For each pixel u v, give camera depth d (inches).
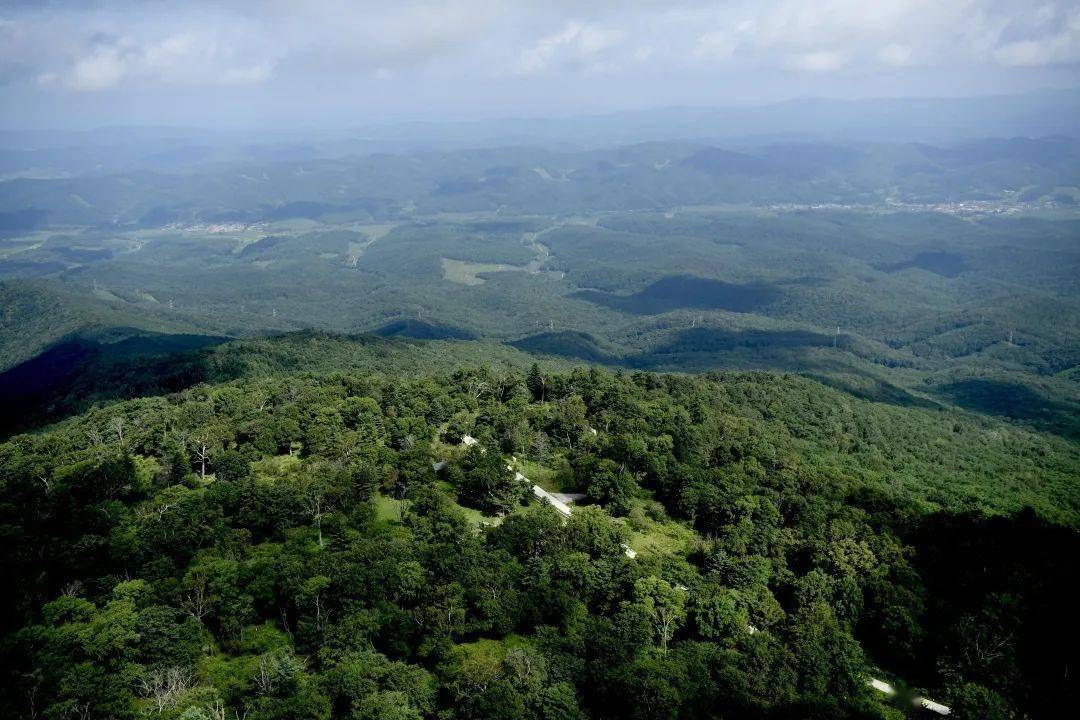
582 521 4360.2
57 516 4360.2
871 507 4980.3
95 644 3191.4
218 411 6752.0
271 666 3181.6
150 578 3745.1
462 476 4975.4
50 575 3833.7
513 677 3169.3
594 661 3277.6
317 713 2952.8
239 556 4025.6
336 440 5551.2
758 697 3171.8
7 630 3410.4
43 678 3029.0
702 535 4800.7
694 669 3284.9
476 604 3560.5
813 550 4320.9
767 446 6220.5
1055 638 3462.1
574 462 5462.6
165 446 5556.1
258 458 5506.9
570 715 3024.1
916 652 3646.7
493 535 4192.9
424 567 3796.8
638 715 3024.1
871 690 3405.5
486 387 7130.9
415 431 5851.4
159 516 4318.4
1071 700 3174.2
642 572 3927.2
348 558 3801.7
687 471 5236.2
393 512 4645.7
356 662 3174.2
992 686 3309.5
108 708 2923.2
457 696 3120.1
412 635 3467.0
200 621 3467.0
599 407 6633.9
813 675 3309.5
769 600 3853.3
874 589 3944.4
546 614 3654.0
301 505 4426.7
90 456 5526.6
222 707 3002.0
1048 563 4025.6
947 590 4005.9
